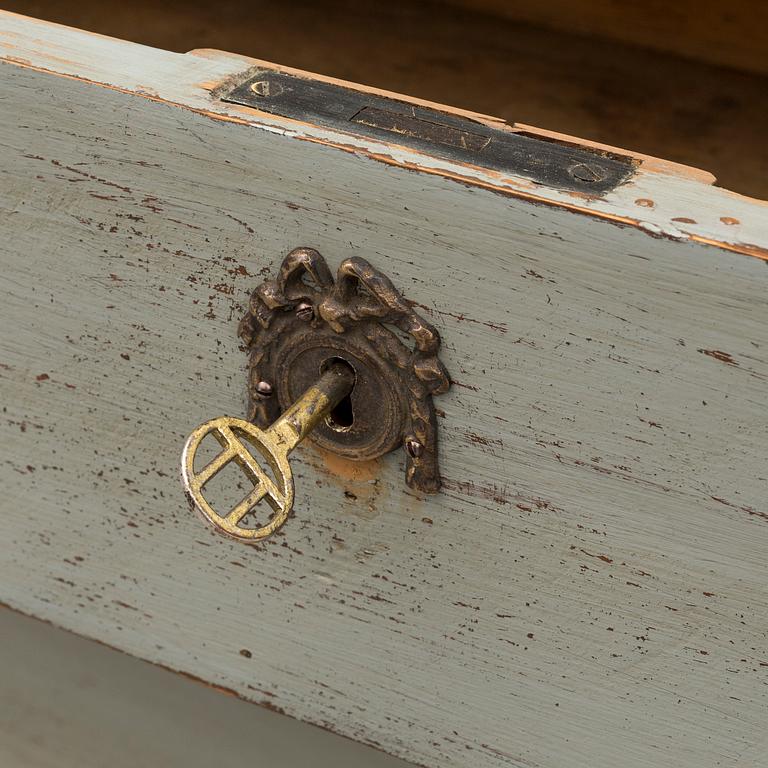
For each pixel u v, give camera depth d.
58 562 0.56
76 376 0.53
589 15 0.65
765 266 0.45
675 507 0.48
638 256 0.46
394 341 0.48
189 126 0.48
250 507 0.47
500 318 0.48
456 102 0.62
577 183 0.47
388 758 0.58
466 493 0.50
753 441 0.47
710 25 0.64
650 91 0.63
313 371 0.50
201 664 0.56
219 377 0.51
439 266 0.48
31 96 0.49
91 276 0.51
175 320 0.51
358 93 0.49
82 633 0.58
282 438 0.48
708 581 0.49
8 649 0.60
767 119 0.62
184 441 0.53
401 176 0.47
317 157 0.47
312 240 0.48
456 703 0.53
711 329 0.46
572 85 0.63
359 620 0.53
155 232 0.50
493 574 0.51
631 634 0.50
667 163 0.48
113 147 0.49
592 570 0.50
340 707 0.55
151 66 0.49
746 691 0.50
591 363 0.47
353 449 0.50
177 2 0.66
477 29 0.66
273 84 0.49
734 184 0.59
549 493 0.49
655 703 0.51
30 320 0.52
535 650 0.52
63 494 0.55
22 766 0.59
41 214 0.51
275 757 0.58
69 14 0.65
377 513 0.51
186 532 0.54
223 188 0.49
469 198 0.47
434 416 0.49
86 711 0.59
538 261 0.47
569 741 0.52
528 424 0.49
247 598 0.54
